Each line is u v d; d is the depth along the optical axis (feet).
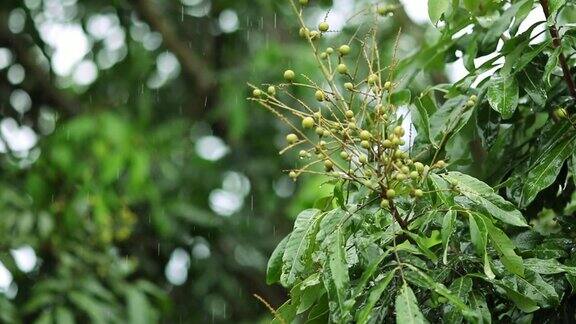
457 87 7.20
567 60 7.36
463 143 7.80
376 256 6.25
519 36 7.00
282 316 6.51
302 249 6.21
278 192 15.75
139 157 13.88
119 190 14.79
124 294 13.67
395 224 6.29
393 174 6.19
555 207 7.66
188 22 16.72
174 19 16.65
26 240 13.46
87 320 13.64
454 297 5.69
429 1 7.13
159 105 16.44
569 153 6.74
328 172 6.27
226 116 15.87
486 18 7.28
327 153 6.40
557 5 6.79
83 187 13.69
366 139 6.08
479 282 6.43
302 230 6.30
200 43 16.75
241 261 15.40
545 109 7.29
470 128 7.73
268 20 16.55
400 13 14.03
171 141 15.42
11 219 13.46
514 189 6.98
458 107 7.20
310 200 12.52
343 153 6.16
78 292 12.92
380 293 5.71
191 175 15.64
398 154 6.06
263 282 15.58
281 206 15.69
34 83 16.21
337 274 5.81
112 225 14.21
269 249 15.51
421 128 6.62
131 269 13.74
